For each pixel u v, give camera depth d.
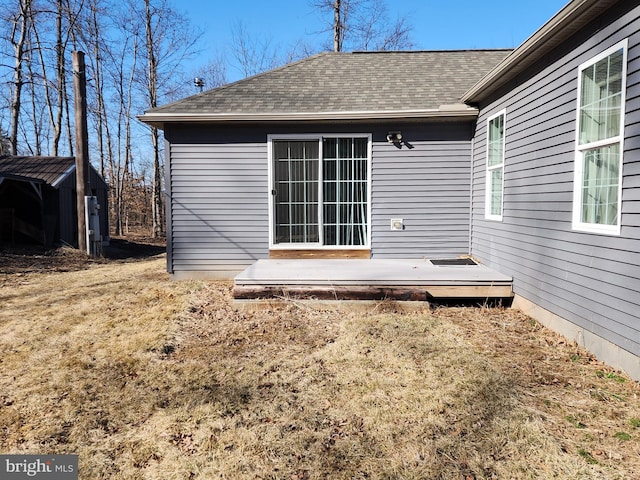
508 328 4.26
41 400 2.87
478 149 6.12
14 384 3.11
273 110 6.24
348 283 4.98
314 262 6.20
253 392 2.96
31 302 5.44
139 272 7.69
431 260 6.32
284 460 2.22
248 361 3.51
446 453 2.25
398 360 3.44
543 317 4.29
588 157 3.61
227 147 6.39
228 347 3.85
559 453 2.22
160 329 4.29
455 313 4.83
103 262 9.44
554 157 4.03
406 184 6.45
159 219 17.56
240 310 4.96
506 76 4.87
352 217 6.54
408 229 6.50
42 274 7.58
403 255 6.53
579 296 3.65
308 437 2.42
